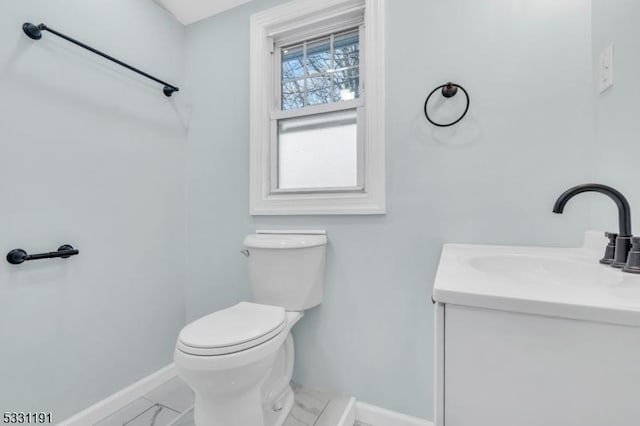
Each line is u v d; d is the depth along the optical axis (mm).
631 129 791
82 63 1262
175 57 1726
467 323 491
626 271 656
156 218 1600
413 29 1239
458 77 1167
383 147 1282
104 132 1349
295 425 1171
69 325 1202
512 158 1091
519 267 890
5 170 1021
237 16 1639
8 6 1031
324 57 1556
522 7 1081
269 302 1324
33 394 1087
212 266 1705
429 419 1209
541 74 1053
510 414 465
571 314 428
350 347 1353
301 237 1351
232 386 931
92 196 1297
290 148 1591
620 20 836
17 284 1049
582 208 1006
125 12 1448
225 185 1667
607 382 419
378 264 1303
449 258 842
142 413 1317
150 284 1559
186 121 1779
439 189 1198
